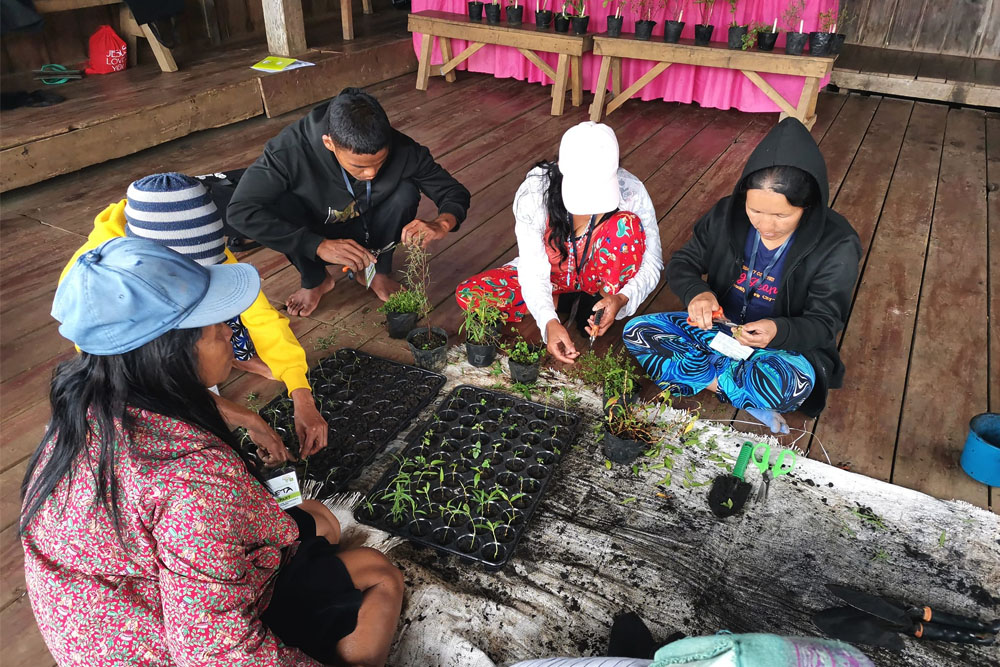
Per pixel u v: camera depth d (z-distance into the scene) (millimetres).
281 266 3734
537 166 2812
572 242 2920
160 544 1122
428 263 3791
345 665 1595
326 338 3164
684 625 1942
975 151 5367
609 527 2234
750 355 2549
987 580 2053
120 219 2121
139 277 1124
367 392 2805
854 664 901
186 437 1178
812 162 2078
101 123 4711
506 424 2645
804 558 2127
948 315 3340
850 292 2404
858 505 2299
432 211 4395
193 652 1152
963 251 3904
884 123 6012
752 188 2156
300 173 2982
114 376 1143
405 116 6000
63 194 4508
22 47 5379
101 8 5758
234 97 5551
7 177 4316
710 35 5664
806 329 2350
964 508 2273
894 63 6828
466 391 2816
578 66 6121
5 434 2592
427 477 2404
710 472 2434
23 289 3494
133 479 1118
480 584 2045
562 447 2531
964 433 2637
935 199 4547
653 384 2883
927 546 2160
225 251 2219
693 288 2572
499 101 6445
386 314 3141
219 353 1289
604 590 2033
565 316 3240
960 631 1876
